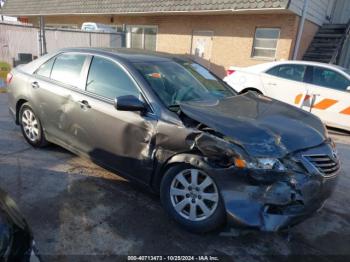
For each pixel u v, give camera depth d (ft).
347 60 35.96
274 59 32.32
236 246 8.53
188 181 8.79
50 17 61.62
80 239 8.36
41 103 13.00
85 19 53.98
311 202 8.03
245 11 31.12
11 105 14.98
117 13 42.63
